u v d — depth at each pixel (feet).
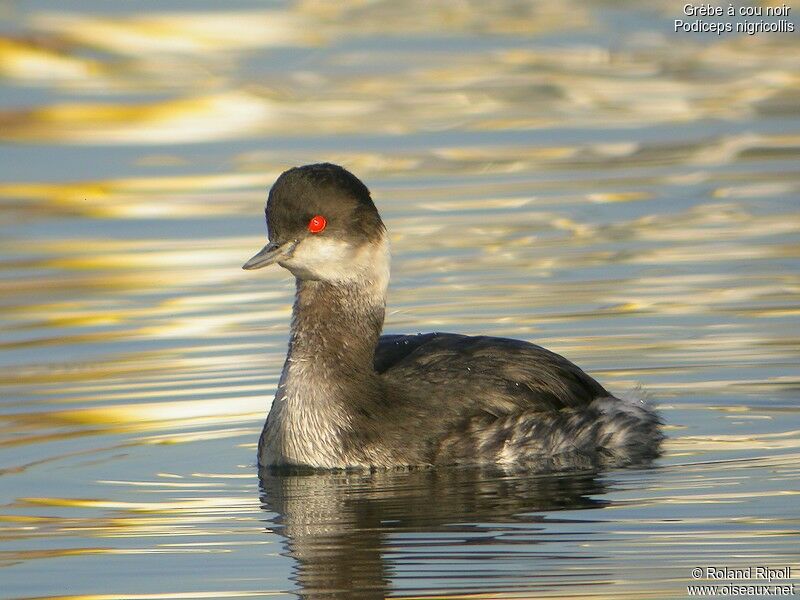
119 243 66.64
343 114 92.27
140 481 38.70
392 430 39.63
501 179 75.20
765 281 56.18
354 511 35.88
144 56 107.24
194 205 72.79
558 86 97.91
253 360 49.37
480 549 32.83
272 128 89.40
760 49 106.22
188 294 58.23
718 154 78.74
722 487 36.81
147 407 45.03
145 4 119.34
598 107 91.97
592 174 75.51
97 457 40.70
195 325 53.78
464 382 40.75
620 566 31.65
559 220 66.95
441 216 68.33
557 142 83.41
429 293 56.29
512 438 39.91
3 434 42.75
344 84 100.17
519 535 33.71
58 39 109.60
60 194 76.13
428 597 30.19
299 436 39.78
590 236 64.03
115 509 36.40
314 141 85.25
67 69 103.71
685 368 46.96
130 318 55.16
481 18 120.26
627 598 30.01
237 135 87.92
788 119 86.38
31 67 104.17
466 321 52.47
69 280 61.05
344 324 40.32
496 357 41.81
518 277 58.08
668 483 37.37
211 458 40.75
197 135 88.43
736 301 53.78
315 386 39.93
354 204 40.60
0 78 101.40
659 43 109.40
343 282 40.34
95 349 51.26
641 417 41.57
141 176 79.00
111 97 97.35
